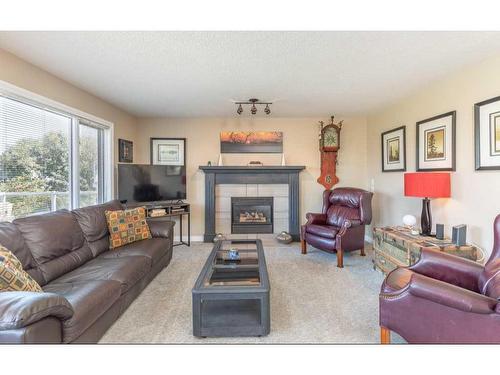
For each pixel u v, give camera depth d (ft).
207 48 7.22
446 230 9.55
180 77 9.40
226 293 6.08
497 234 5.66
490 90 7.77
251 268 7.95
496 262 5.18
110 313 6.48
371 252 13.37
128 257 8.43
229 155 16.16
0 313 3.88
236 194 16.01
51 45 7.00
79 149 10.76
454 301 4.45
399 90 10.90
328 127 15.70
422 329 5.03
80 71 8.78
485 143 7.85
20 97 7.88
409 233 9.67
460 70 8.79
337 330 6.57
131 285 7.48
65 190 10.04
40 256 6.72
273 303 7.95
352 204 12.96
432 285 4.75
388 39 6.77
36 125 8.70
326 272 10.57
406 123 12.06
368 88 10.64
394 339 6.19
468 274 5.86
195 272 10.60
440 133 9.74
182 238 16.16
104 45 7.03
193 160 16.11
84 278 6.75
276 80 9.73
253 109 12.69
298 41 6.86
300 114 15.24
